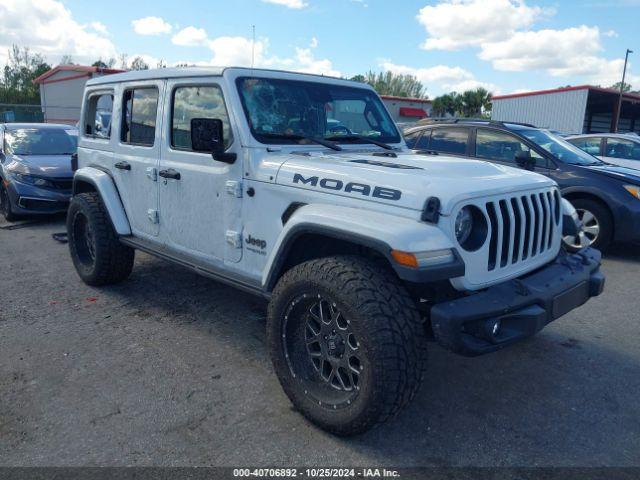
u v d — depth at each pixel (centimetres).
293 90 393
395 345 257
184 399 326
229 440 287
